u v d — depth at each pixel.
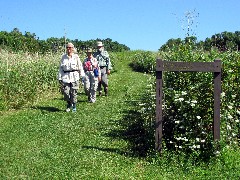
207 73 9.35
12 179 7.78
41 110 14.62
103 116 13.77
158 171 8.31
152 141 9.41
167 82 10.01
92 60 17.02
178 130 9.22
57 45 26.89
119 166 8.61
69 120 13.08
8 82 15.26
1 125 12.08
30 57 21.03
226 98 9.70
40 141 10.48
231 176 8.05
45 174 8.09
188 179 7.90
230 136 9.52
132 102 16.55
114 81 26.50
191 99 9.22
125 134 11.30
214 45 12.46
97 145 10.23
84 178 7.87
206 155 8.74
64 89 14.48
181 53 10.78
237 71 10.22
